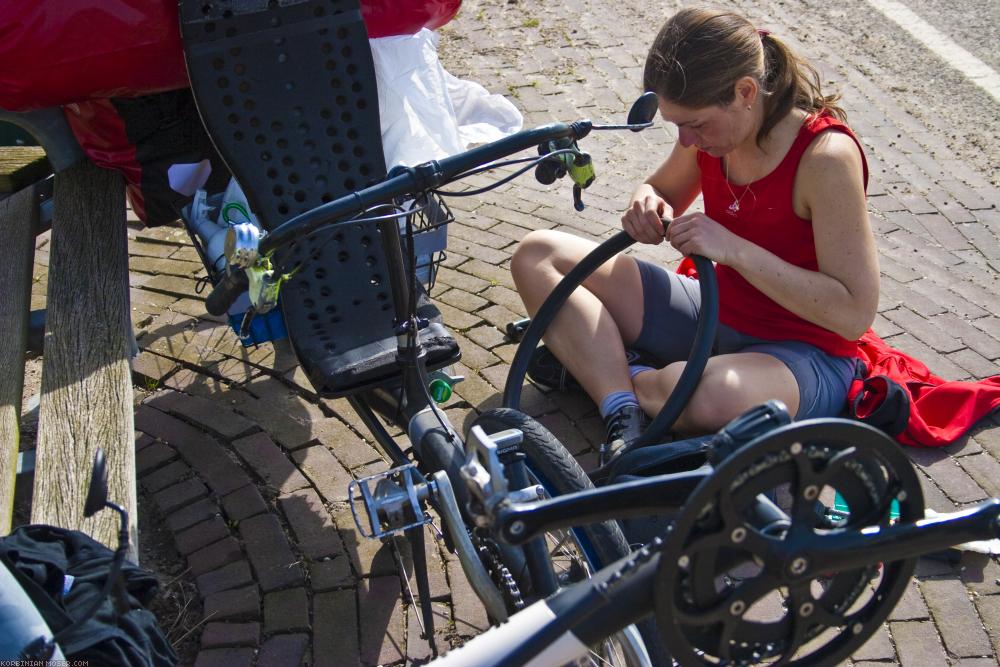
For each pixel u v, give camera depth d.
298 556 2.75
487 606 2.06
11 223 3.23
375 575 2.69
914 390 3.22
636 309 3.04
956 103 5.64
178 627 2.55
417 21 3.17
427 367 2.58
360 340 2.62
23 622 1.55
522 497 1.85
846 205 2.54
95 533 2.04
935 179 4.80
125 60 2.85
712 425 2.69
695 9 2.48
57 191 3.23
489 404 3.32
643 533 2.59
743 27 2.43
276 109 2.82
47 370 2.52
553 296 2.77
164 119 3.15
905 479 1.54
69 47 2.78
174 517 2.87
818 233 2.60
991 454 3.10
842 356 2.85
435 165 1.94
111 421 2.35
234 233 1.83
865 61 6.10
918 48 6.32
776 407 1.57
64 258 2.93
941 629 2.54
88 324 2.68
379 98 3.17
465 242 4.15
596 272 3.04
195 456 3.09
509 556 2.05
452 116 3.40
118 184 3.27
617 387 2.90
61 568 1.82
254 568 2.71
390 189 1.92
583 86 5.55
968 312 3.78
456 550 2.15
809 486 1.48
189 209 3.21
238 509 2.90
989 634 2.53
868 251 2.58
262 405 3.30
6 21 2.71
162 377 3.42
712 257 2.56
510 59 5.82
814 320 2.64
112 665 1.71
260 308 1.92
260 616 2.57
